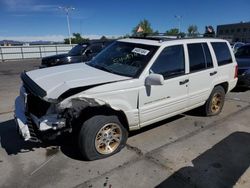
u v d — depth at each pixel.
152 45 4.24
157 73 4.06
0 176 3.34
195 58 4.77
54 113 3.31
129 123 3.89
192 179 3.28
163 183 3.19
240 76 7.79
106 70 4.16
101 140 3.67
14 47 28.64
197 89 4.85
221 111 5.96
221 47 5.49
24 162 3.67
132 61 4.12
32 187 3.11
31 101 3.59
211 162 3.68
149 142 4.30
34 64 21.58
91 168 3.51
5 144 4.23
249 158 3.81
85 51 11.23
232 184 3.18
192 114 5.71
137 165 3.58
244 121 5.35
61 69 4.25
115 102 3.59
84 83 3.43
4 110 6.16
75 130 3.62
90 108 3.51
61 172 3.42
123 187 3.11
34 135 3.44
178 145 4.21
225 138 4.50
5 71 15.75
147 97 3.95
